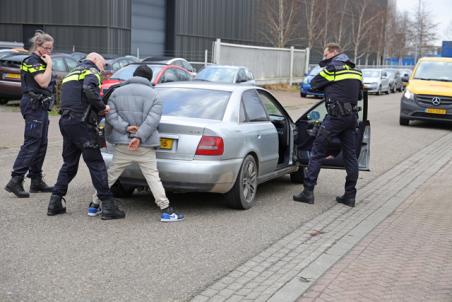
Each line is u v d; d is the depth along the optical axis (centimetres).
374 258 552
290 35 4800
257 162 743
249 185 727
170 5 4322
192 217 677
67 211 680
